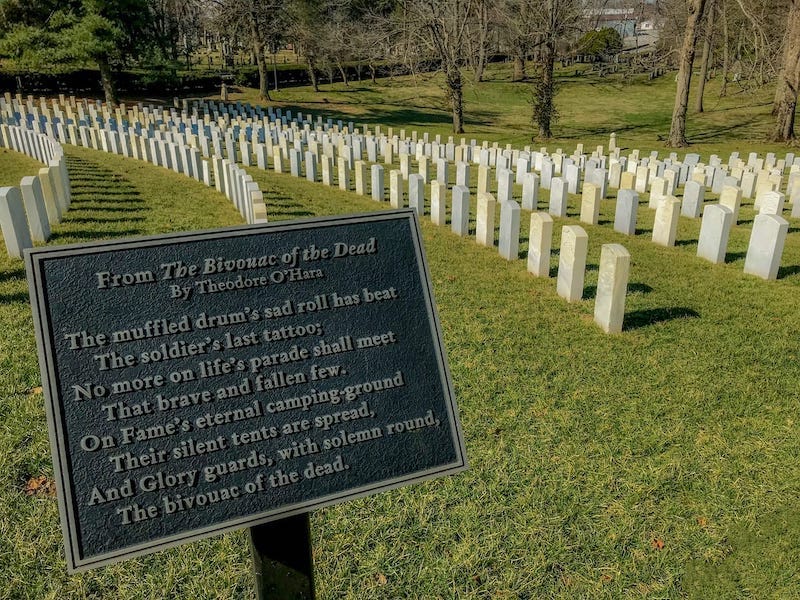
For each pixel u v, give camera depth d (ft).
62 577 13.71
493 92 180.24
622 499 16.26
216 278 11.12
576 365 22.91
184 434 10.36
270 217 41.83
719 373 22.48
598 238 41.83
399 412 11.37
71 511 9.69
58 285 10.35
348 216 11.80
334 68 192.13
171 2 167.43
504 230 35.63
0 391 19.04
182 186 51.13
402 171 62.03
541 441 18.47
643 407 20.25
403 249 12.07
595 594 13.74
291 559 10.84
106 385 10.26
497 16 136.26
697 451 18.11
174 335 10.72
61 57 106.83
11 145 68.49
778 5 133.18
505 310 27.99
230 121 98.53
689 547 14.89
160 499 10.00
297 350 11.18
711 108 155.74
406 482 11.19
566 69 222.07
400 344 11.68
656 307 28.66
